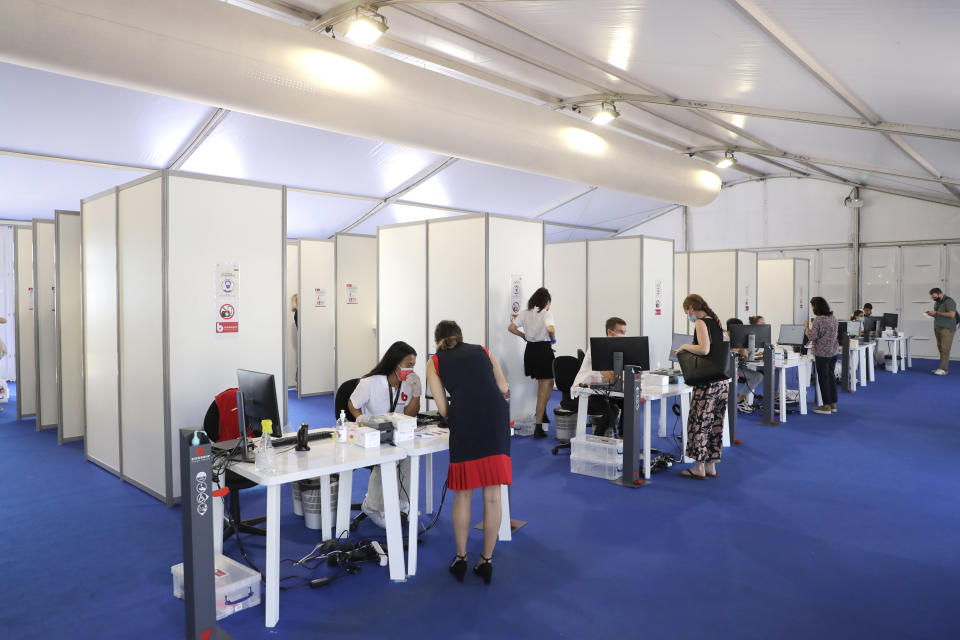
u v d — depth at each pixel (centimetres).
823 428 698
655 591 317
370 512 408
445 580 331
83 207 562
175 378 446
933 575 334
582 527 405
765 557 358
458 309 679
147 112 673
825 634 275
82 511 440
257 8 507
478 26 516
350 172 914
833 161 866
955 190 1066
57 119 659
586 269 910
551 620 289
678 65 507
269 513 283
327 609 300
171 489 447
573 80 637
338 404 427
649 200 1381
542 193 1173
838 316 1334
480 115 589
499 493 331
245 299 480
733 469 539
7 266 1061
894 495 467
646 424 512
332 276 955
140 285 472
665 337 898
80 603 307
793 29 379
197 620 259
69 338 659
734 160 955
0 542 384
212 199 462
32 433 707
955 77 407
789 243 1380
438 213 1142
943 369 1109
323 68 469
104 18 365
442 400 338
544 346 655
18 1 339
